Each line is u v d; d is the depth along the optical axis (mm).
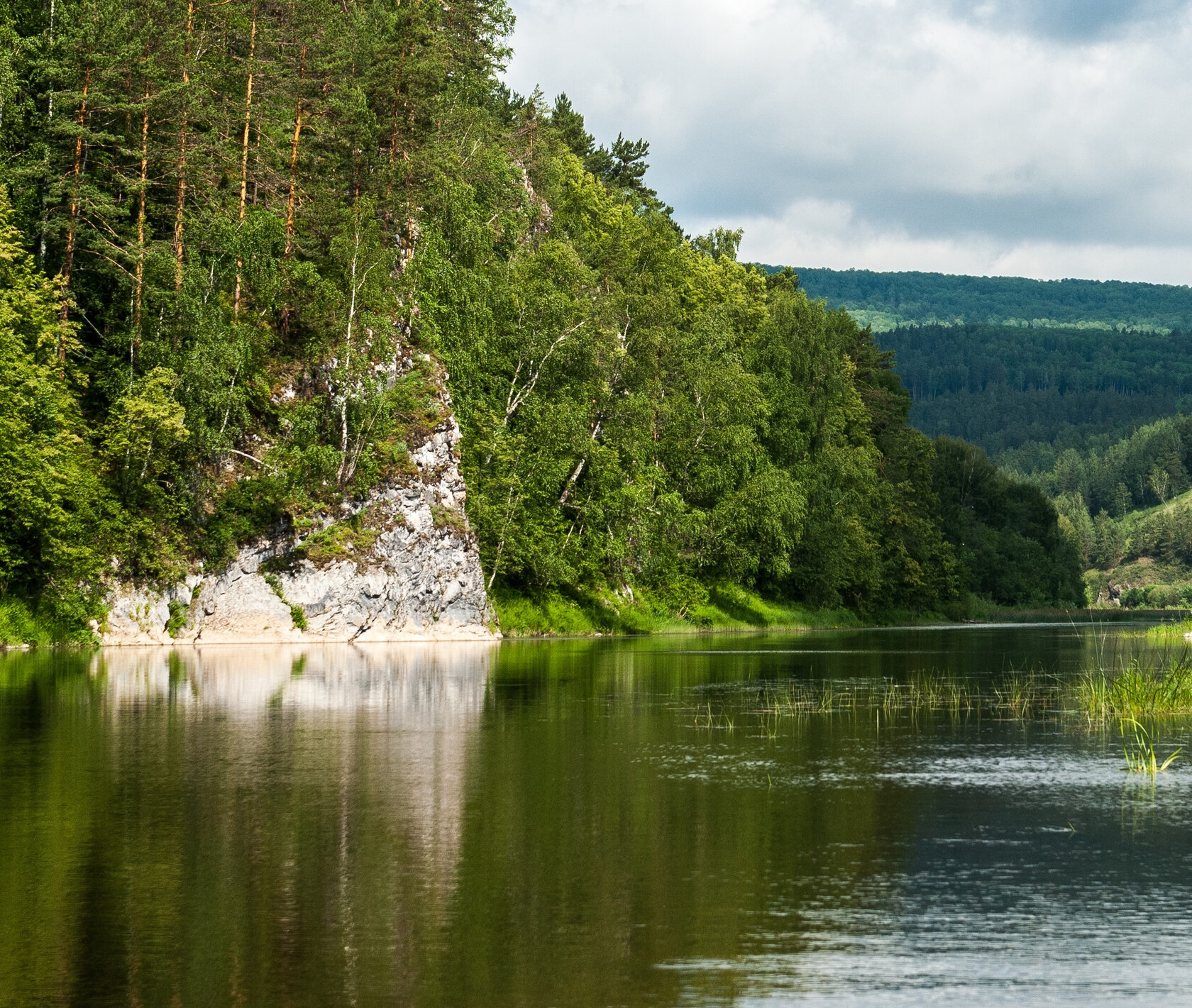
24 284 57344
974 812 20391
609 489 85250
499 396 84438
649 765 24891
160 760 24484
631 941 13391
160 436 58125
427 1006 11492
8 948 13047
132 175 63688
